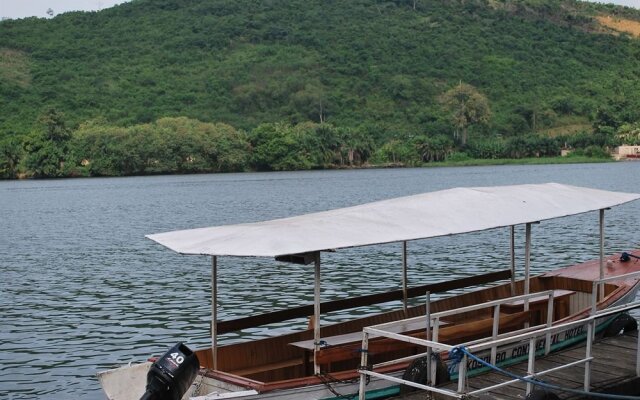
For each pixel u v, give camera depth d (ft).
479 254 108.88
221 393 34.17
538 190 45.47
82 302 81.97
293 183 325.42
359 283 88.38
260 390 33.22
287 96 559.79
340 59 627.87
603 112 520.01
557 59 650.02
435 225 37.68
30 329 69.77
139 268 104.73
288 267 100.63
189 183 348.18
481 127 519.60
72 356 60.70
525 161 480.23
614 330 47.70
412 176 361.71
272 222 37.78
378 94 568.82
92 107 532.32
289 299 80.74
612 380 38.52
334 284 88.12
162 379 25.58
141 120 513.45
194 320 71.97
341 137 463.83
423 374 36.70
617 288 49.16
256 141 449.06
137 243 135.03
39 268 107.24
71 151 424.46
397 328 40.47
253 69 611.88
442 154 479.41
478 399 35.17
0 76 565.53
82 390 52.54
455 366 38.32
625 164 448.65
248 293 84.33
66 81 575.38
